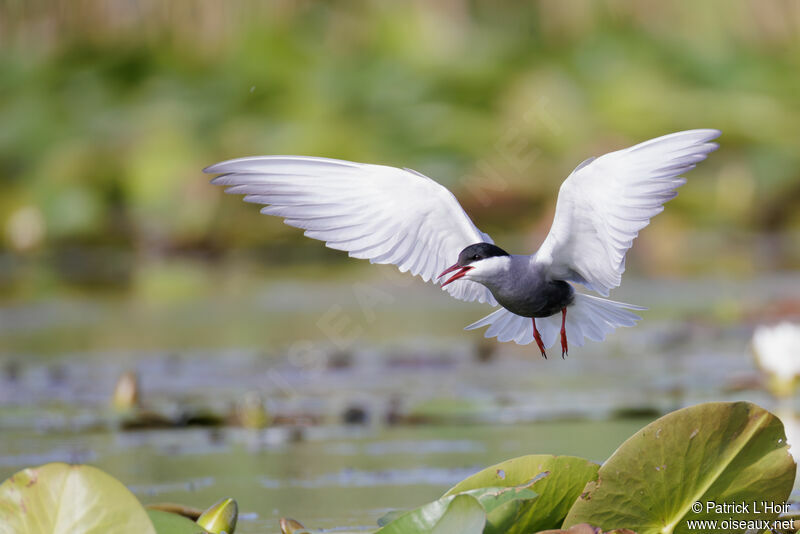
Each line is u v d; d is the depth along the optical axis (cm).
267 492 636
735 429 470
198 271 2016
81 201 2245
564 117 2377
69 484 439
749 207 2384
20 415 862
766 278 1731
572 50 2683
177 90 2506
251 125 2403
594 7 2738
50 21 2612
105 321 1429
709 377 1001
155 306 1563
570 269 580
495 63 2564
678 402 886
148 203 2244
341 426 847
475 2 2722
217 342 1241
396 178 579
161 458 738
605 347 1242
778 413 836
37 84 2544
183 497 625
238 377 1050
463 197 2208
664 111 2514
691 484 471
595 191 521
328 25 2647
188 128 2397
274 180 572
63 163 2309
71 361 1129
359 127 2405
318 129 2361
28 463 717
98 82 2534
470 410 859
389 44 2597
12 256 2192
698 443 469
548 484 476
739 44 2800
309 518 571
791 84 2714
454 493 471
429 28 2653
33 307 1570
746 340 1231
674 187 498
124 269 2062
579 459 480
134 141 2372
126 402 885
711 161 2503
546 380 1030
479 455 725
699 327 1285
